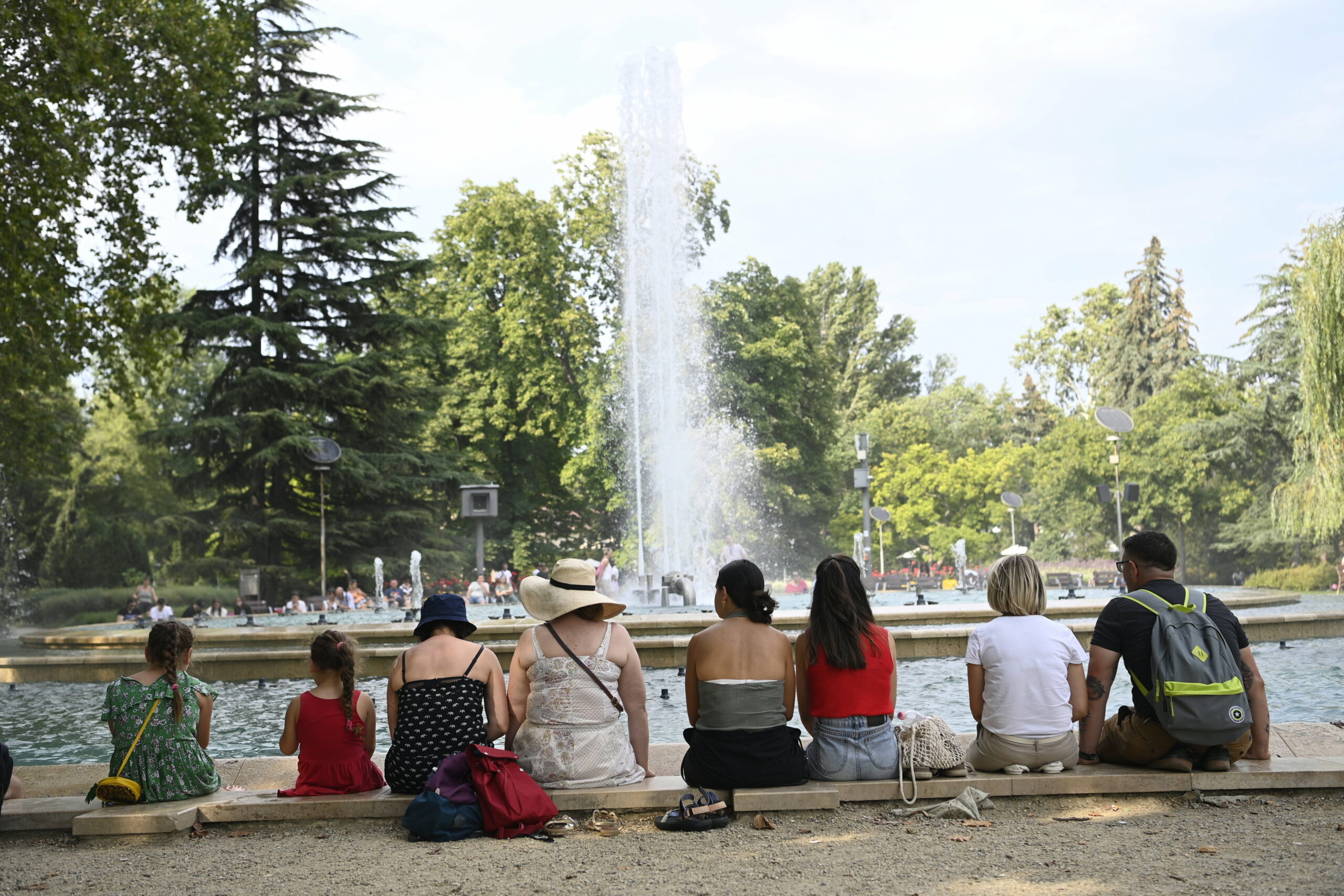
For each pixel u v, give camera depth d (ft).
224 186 118.83
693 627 49.78
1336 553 151.33
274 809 18.38
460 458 141.79
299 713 19.43
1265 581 135.23
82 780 22.02
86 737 33.47
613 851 16.01
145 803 18.83
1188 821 16.60
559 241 156.35
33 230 60.90
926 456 222.48
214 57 69.05
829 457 195.21
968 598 86.99
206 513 123.24
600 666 18.85
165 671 19.57
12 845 17.76
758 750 18.06
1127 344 243.81
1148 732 18.29
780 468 160.56
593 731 18.69
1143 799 17.93
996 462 218.38
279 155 127.75
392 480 127.65
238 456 123.24
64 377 73.46
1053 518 194.59
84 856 16.90
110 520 139.03
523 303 151.94
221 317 121.39
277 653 45.21
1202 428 166.91
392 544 127.85
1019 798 18.01
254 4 123.44
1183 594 18.31
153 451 155.84
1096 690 18.61
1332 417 100.17
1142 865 14.28
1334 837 15.38
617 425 145.89
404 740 18.72
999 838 16.03
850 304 309.22
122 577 134.92
